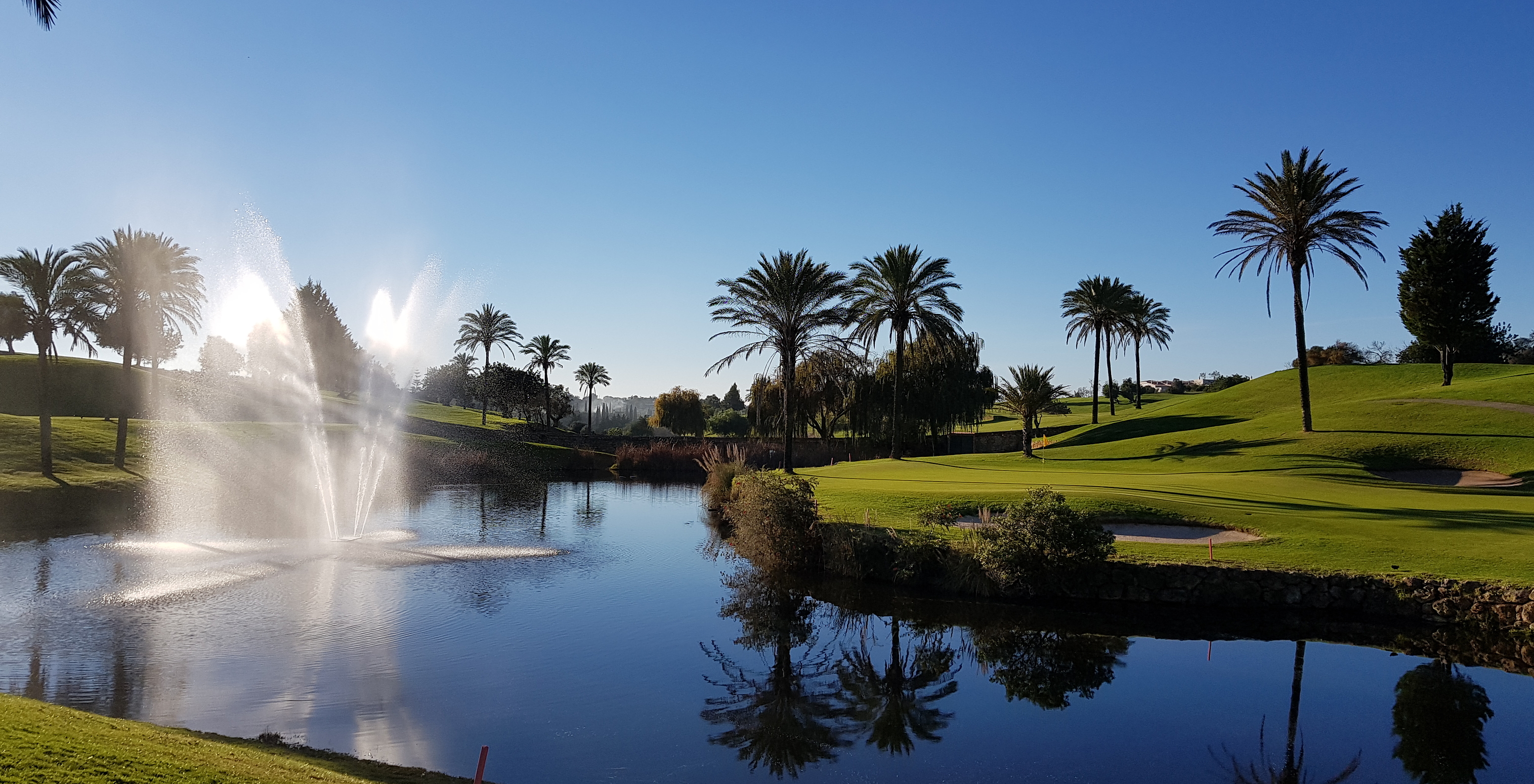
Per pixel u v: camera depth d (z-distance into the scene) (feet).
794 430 243.60
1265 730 36.29
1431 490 104.22
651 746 33.55
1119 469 143.13
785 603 61.46
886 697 41.16
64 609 52.01
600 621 53.06
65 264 121.29
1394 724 36.83
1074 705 39.86
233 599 55.83
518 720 35.58
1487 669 44.47
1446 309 195.52
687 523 112.06
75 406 214.90
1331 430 152.76
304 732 32.76
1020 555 59.82
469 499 143.43
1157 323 273.33
